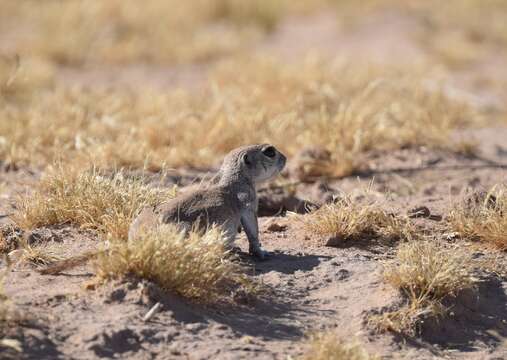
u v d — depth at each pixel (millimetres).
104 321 16562
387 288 19109
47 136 31688
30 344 15391
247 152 20766
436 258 19406
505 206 22969
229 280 18844
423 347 17766
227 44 56812
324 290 19281
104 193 22484
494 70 54375
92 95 40062
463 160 31594
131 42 56438
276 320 17797
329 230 22188
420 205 24828
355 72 43656
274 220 23750
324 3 70000
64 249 20422
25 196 23828
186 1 66938
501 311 19469
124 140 30109
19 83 41938
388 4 68188
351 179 29094
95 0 63656
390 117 35562
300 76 41156
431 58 53719
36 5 65125
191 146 31375
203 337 16656
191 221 19500
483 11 69750
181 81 49344
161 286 17875
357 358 15797
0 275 18469
